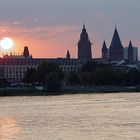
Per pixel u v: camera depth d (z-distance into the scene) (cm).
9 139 17350
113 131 18562
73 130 19012
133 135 17612
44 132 18662
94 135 17775
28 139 17262
